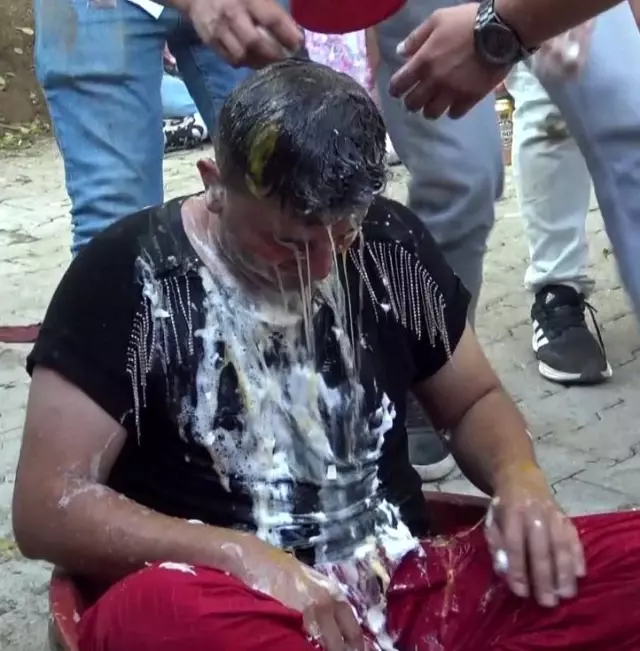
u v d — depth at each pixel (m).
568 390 3.28
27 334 3.71
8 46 7.00
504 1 1.78
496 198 2.62
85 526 1.52
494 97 2.59
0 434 3.02
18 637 2.21
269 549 1.49
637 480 2.77
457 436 1.83
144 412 1.61
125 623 1.38
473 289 2.67
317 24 1.68
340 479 1.67
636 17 1.90
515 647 1.65
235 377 1.61
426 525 1.80
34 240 4.89
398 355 1.75
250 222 1.47
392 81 1.95
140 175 2.55
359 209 1.43
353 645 1.45
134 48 2.47
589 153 2.10
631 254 2.08
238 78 2.67
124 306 1.58
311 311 1.63
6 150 6.62
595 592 1.61
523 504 1.65
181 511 1.65
